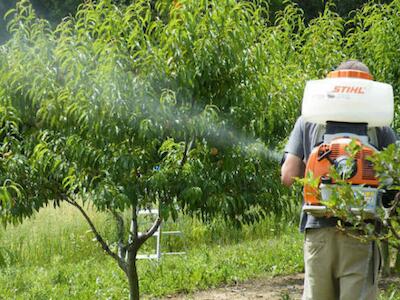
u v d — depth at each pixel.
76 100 9.55
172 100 9.40
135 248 11.12
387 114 6.57
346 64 6.76
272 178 10.72
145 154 9.87
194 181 9.73
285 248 19.56
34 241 20.17
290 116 11.05
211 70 9.58
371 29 15.09
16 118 10.02
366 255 6.61
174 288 15.17
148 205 10.70
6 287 15.68
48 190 10.58
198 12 9.70
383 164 5.24
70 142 9.87
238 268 17.42
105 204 9.86
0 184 10.04
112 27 9.74
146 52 9.65
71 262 19.38
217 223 13.38
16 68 9.88
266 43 10.63
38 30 10.16
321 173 6.30
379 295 11.32
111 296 14.44
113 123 9.48
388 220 5.50
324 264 6.69
